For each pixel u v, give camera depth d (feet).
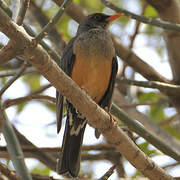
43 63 22.66
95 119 26.37
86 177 35.78
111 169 25.25
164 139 39.99
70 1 22.09
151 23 31.91
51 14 47.93
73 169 31.55
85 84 35.63
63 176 37.52
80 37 36.11
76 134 34.63
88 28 40.78
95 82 35.55
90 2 50.16
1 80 49.49
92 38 35.83
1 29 21.07
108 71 35.55
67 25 49.67
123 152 27.20
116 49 39.88
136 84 35.65
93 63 35.04
